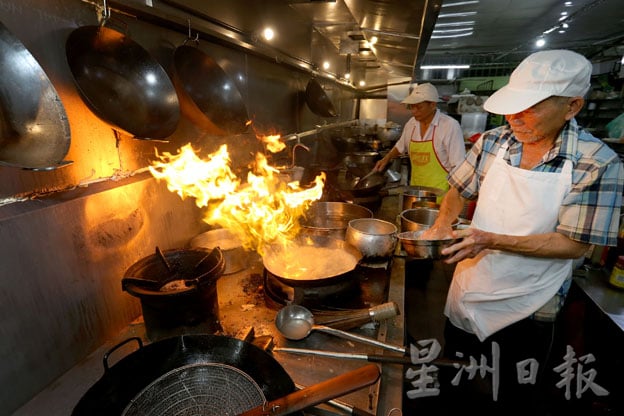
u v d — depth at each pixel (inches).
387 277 65.6
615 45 323.3
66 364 42.8
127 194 51.1
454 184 64.2
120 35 46.4
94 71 43.9
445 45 375.2
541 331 57.4
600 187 42.5
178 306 41.9
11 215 35.4
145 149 56.0
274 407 30.4
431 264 119.9
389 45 139.0
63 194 42.1
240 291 60.1
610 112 313.0
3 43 30.3
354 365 43.7
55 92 31.8
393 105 260.1
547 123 43.4
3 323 35.3
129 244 52.1
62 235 41.1
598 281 77.1
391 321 53.8
